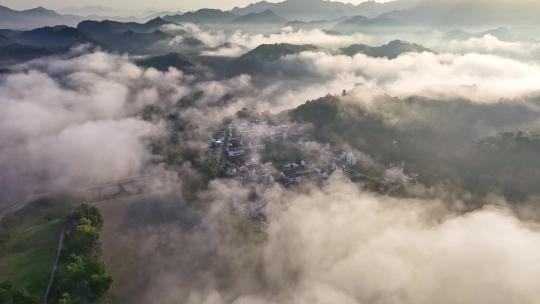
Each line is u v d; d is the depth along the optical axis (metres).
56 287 181.62
